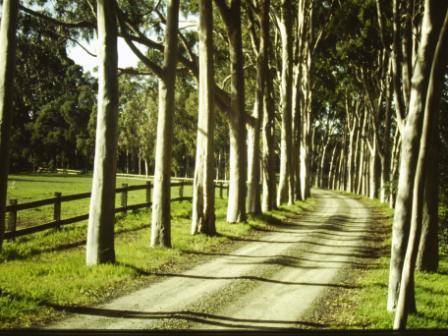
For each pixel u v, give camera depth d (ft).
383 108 125.80
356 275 38.17
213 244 49.32
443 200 45.57
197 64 58.80
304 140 123.13
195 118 141.69
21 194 99.91
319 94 123.54
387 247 51.75
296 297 30.94
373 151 128.47
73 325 23.94
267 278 35.86
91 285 30.76
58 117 241.76
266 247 49.16
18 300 26.53
